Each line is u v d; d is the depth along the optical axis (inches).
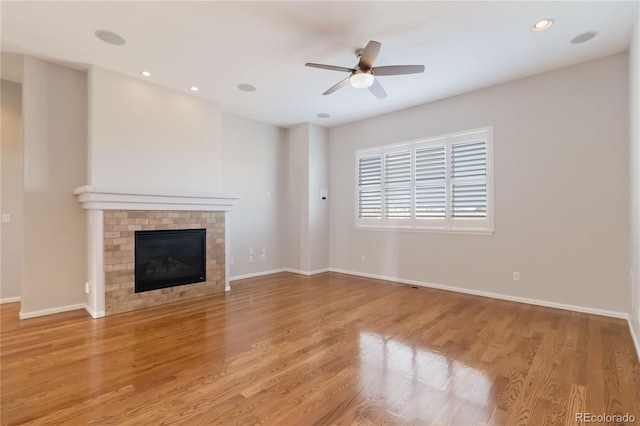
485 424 69.6
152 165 166.9
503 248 168.4
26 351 106.0
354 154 237.3
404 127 208.2
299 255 246.2
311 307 155.6
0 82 162.4
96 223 142.4
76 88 151.9
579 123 145.5
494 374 90.7
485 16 109.4
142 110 163.2
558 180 151.3
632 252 118.6
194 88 173.6
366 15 109.0
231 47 130.6
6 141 164.7
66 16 108.8
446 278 190.2
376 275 225.0
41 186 143.2
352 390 82.8
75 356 102.3
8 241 165.0
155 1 101.0
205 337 118.0
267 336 118.9
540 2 101.6
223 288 188.5
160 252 163.3
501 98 167.6
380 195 222.1
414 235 204.8
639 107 100.0
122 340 115.3
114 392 81.7
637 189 106.0
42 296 143.5
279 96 184.9
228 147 218.2
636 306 108.4
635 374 89.6
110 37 123.0
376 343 112.5
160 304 161.3
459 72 153.4
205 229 181.6
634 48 112.2
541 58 140.0
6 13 106.7
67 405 76.3
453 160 186.1
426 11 106.7
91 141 147.3
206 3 102.3
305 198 242.1
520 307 153.8
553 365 95.3
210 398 79.1
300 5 103.6
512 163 164.7
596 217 141.7
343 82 132.8
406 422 70.3
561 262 150.9
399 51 133.3
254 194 233.9
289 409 74.7
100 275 143.1
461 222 183.3
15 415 72.4
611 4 102.3
